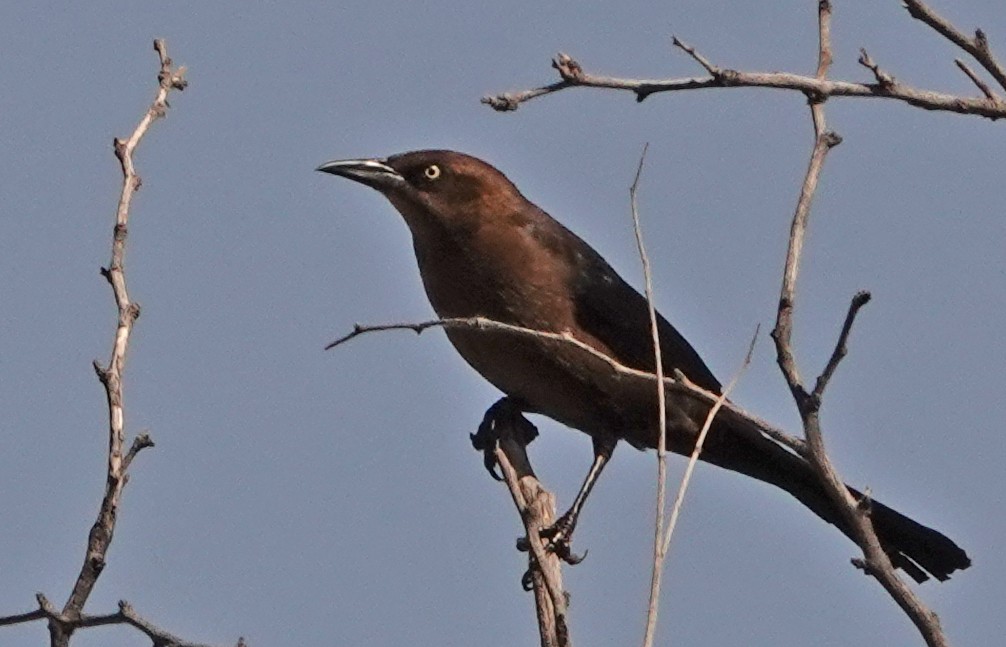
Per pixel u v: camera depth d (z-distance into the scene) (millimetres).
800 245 7062
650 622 5898
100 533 6828
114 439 6945
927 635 6676
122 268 7398
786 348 6977
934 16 7926
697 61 7574
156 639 6930
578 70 7574
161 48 8023
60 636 6777
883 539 11648
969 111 7734
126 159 7688
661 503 6234
